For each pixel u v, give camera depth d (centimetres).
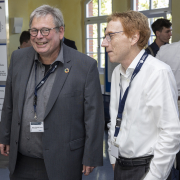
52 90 179
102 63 928
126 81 157
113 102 173
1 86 347
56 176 181
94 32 936
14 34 707
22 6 723
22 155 193
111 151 161
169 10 709
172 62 267
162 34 392
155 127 146
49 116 179
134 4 789
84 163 186
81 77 183
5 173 341
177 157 220
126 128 152
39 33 172
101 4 909
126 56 152
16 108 188
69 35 990
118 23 147
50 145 179
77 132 187
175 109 137
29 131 183
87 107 185
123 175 157
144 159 148
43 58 184
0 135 205
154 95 139
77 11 957
